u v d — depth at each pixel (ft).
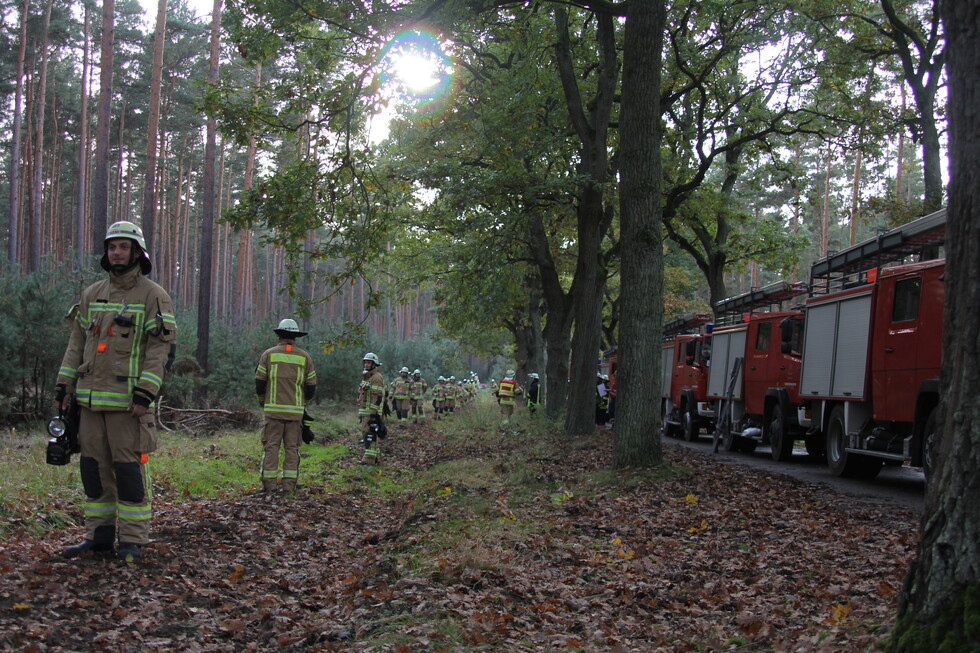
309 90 43.24
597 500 32.99
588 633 16.67
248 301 173.78
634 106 40.98
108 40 79.10
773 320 57.47
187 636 15.53
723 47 61.98
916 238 37.19
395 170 66.85
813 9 62.75
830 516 29.58
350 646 15.70
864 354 41.47
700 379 73.61
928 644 11.27
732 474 41.27
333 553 24.84
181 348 74.59
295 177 42.37
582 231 65.46
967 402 11.57
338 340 43.73
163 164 153.17
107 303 19.24
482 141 69.56
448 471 44.06
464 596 18.60
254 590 19.40
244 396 77.56
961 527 11.39
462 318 105.60
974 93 11.94
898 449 38.65
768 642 15.48
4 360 55.98
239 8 40.78
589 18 65.46
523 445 61.57
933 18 63.16
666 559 23.17
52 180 154.92
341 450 57.62
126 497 19.38
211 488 36.19
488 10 47.26
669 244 106.11
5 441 45.75
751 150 79.87
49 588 16.63
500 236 70.95
